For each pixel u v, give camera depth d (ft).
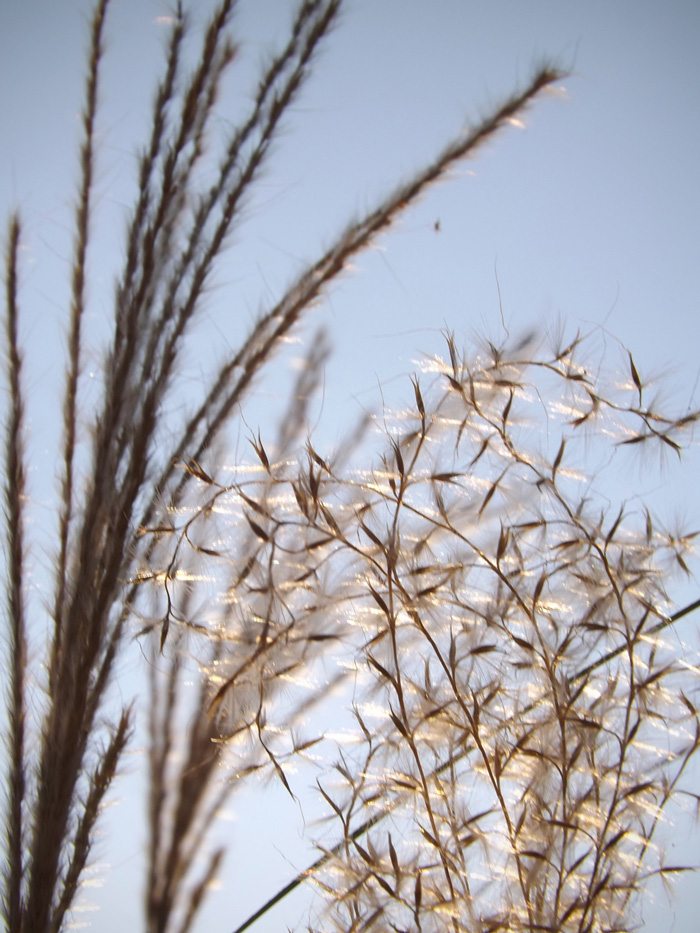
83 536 0.59
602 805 0.56
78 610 0.58
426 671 0.55
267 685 0.57
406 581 0.57
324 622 0.57
